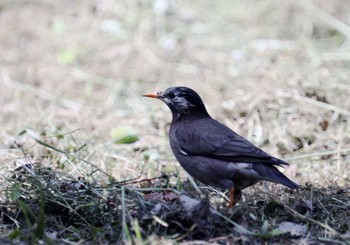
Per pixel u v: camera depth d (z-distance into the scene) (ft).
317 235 31.07
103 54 58.70
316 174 40.37
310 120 45.44
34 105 51.80
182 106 36.06
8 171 35.88
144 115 49.24
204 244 29.27
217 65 56.24
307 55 56.18
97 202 32.24
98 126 47.70
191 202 30.45
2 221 32.53
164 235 29.73
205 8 63.67
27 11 64.28
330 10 62.08
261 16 62.13
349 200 35.35
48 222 31.94
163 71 56.08
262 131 45.21
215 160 33.96
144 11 63.16
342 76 51.34
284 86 49.19
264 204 34.04
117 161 42.04
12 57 58.59
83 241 30.19
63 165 38.78
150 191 33.83
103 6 64.18
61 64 57.57
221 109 48.21
